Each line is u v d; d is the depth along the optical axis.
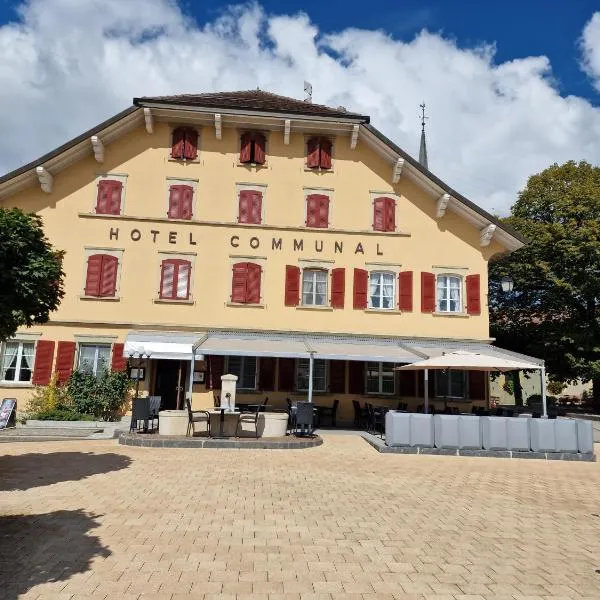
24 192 22.56
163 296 22.47
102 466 11.76
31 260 8.69
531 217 33.34
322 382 22.86
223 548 6.61
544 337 30.45
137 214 22.92
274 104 24.45
